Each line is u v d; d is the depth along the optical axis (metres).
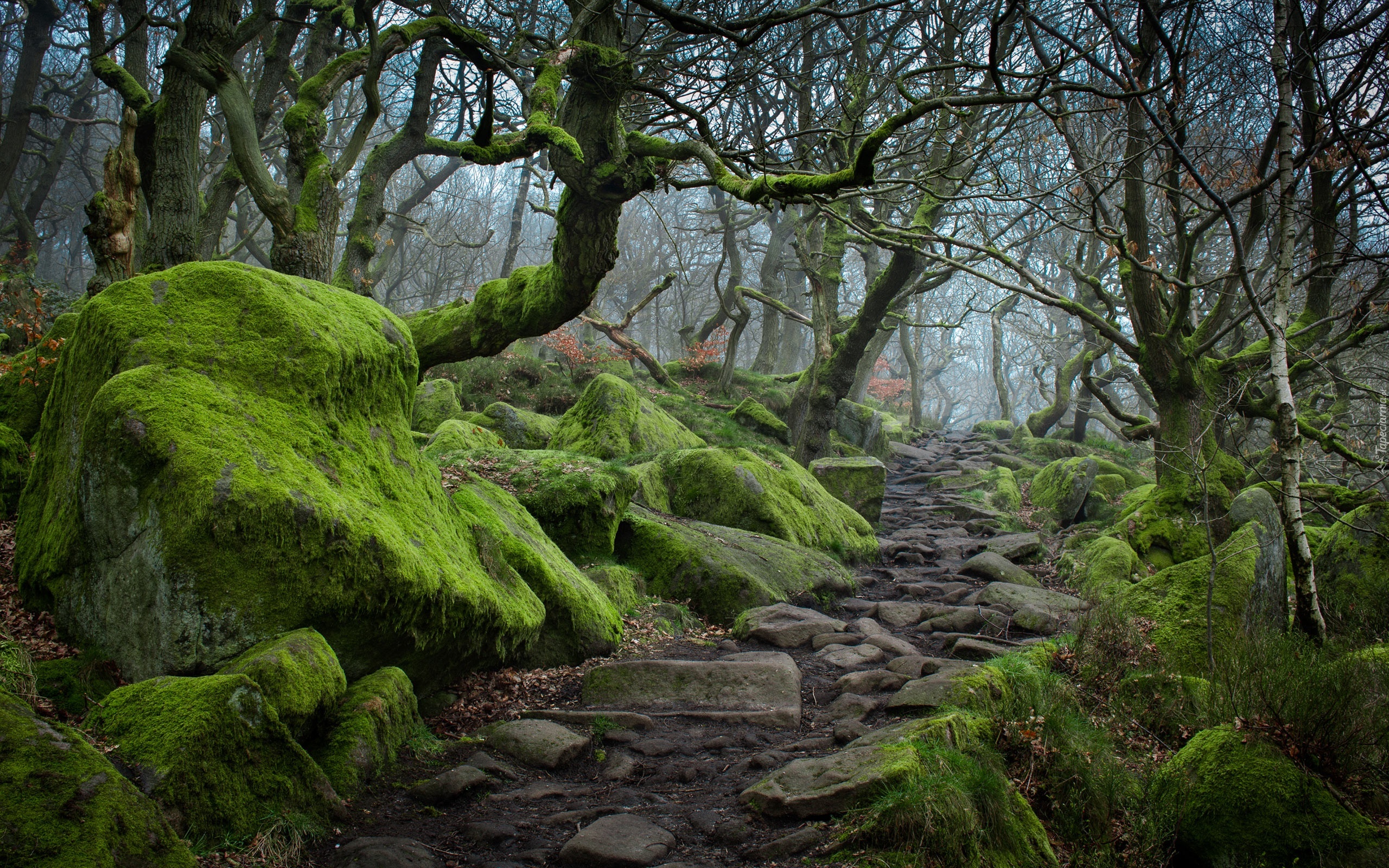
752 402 19.41
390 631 4.09
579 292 7.60
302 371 4.28
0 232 19.22
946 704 4.60
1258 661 4.92
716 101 7.71
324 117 7.56
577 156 5.56
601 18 6.46
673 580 7.59
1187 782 3.80
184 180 7.07
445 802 3.54
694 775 4.08
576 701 5.14
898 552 11.12
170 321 4.18
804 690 5.49
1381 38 7.02
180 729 2.86
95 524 3.77
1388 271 8.23
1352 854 3.39
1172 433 10.05
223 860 2.72
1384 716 4.05
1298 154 7.62
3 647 3.46
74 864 2.22
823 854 3.18
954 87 10.55
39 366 5.79
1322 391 13.76
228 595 3.50
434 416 13.00
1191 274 11.88
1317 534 8.86
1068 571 9.63
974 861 3.16
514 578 5.45
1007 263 8.84
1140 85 7.59
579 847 3.17
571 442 11.44
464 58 11.73
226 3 6.79
